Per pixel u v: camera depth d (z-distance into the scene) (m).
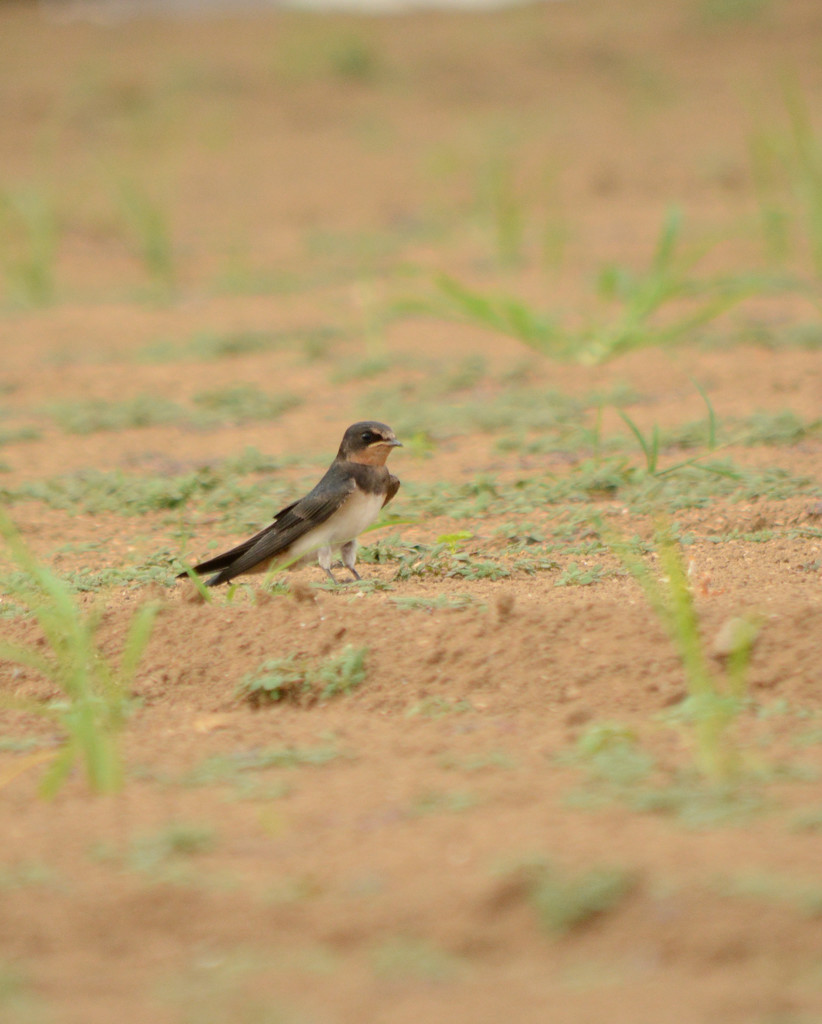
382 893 5.87
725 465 14.62
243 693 9.15
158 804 7.14
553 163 41.69
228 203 40.56
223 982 5.30
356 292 29.62
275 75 53.38
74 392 21.72
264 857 6.32
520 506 13.70
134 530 13.93
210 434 18.69
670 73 51.78
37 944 5.67
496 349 23.86
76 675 8.31
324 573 12.04
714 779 6.98
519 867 5.83
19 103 50.38
